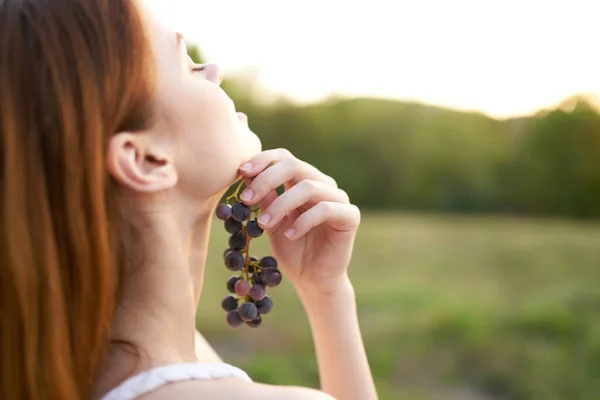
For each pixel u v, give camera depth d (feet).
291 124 27.12
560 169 26.43
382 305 12.45
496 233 20.12
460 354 10.61
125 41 2.51
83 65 2.44
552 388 9.96
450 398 9.65
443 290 13.66
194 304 2.73
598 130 26.25
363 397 3.27
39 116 2.43
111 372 2.56
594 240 19.29
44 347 2.40
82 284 2.42
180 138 2.62
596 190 26.08
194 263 2.76
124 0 2.55
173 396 2.48
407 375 10.11
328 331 3.30
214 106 2.68
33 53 2.45
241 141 2.79
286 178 2.93
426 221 23.03
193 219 2.71
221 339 10.59
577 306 12.76
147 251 2.60
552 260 16.61
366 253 16.63
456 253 17.07
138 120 2.55
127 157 2.50
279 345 10.51
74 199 2.41
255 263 3.03
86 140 2.42
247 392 2.49
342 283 3.31
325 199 3.06
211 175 2.68
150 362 2.56
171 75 2.63
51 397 2.40
